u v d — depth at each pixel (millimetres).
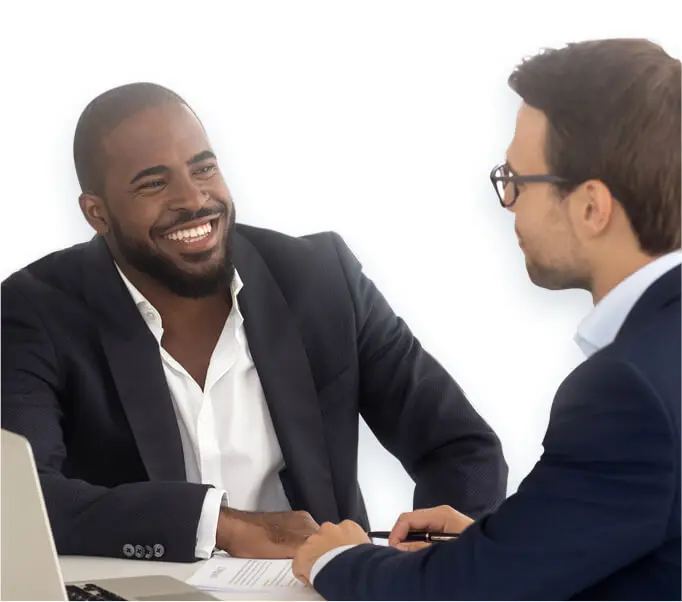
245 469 2889
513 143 1935
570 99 1846
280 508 2934
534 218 1904
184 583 2082
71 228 3633
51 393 2803
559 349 4367
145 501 2367
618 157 1810
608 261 1870
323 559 1989
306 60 4348
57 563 1762
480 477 2816
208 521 2342
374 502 4191
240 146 4277
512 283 4414
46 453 2709
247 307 2893
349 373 2980
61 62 3801
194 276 2816
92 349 2830
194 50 4199
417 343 3111
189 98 4188
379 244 4426
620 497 1690
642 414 1662
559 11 3619
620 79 1820
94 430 2809
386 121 4391
